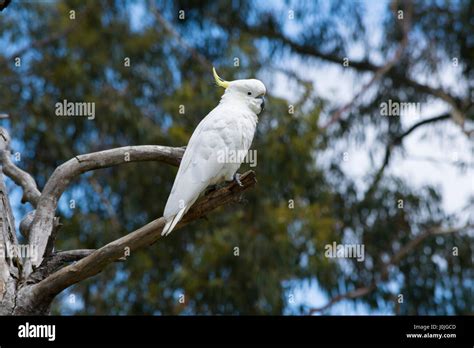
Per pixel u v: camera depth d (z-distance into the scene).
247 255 14.49
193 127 15.12
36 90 16.50
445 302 16.55
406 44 18.77
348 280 16.28
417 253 16.67
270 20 18.27
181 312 14.84
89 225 15.30
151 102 16.62
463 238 16.81
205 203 7.16
